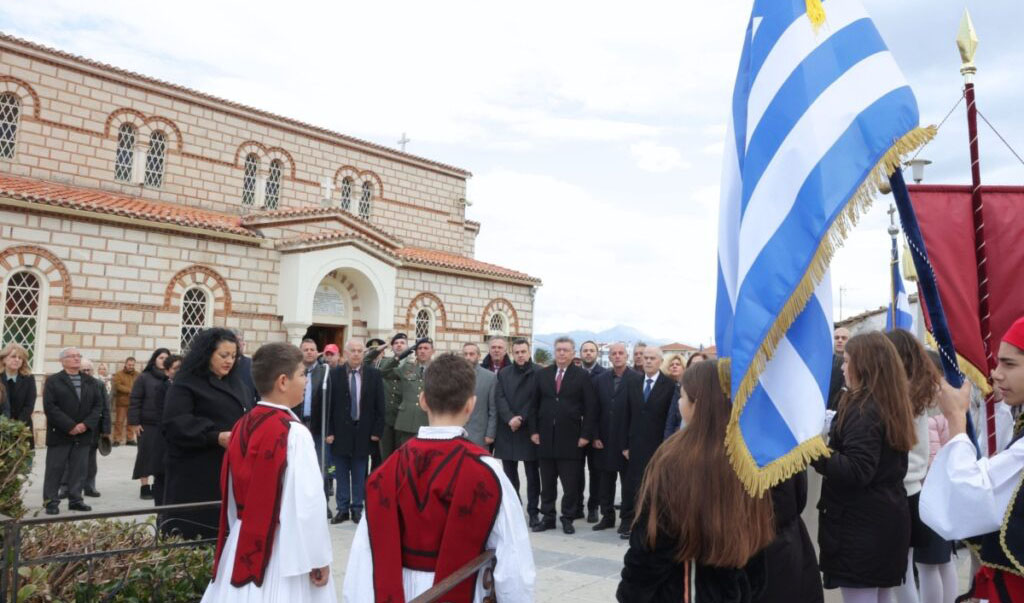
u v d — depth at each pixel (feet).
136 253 57.67
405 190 90.58
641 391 29.32
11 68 59.31
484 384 32.04
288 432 12.00
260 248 65.87
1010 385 8.71
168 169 69.15
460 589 9.77
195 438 17.69
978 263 13.17
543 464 30.63
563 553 25.99
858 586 11.96
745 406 9.00
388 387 34.42
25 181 58.29
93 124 64.13
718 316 10.18
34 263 52.26
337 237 68.69
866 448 11.70
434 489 10.11
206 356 18.34
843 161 9.09
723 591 8.94
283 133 78.43
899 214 10.32
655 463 9.20
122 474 42.91
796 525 10.57
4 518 14.11
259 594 11.39
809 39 9.69
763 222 9.14
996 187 13.79
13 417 31.78
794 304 8.75
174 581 15.66
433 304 79.97
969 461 8.92
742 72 10.98
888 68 9.68
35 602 14.08
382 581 10.02
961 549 25.98
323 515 11.93
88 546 16.31
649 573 8.91
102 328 55.62
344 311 73.97
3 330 51.06
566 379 30.40
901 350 13.58
